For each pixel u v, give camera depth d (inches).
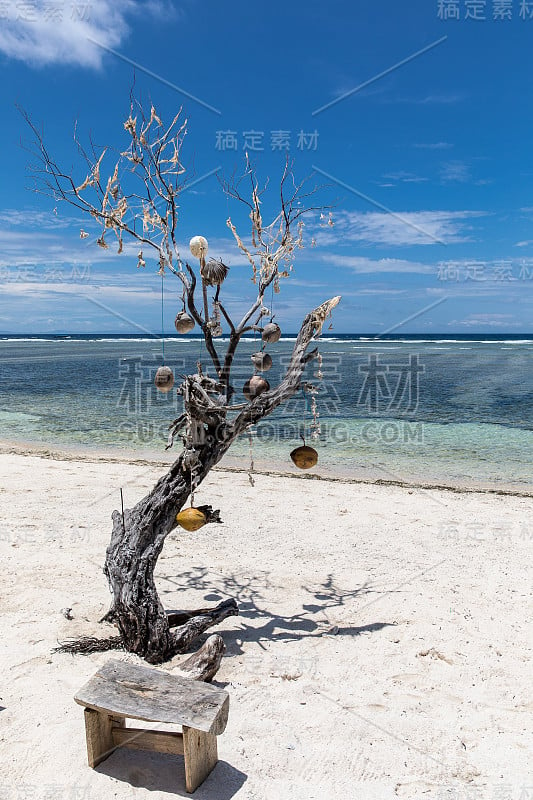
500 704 154.7
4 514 310.7
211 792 122.9
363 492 379.6
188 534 292.0
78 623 194.5
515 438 582.2
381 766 131.0
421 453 517.0
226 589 228.2
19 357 2026.3
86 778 127.1
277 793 123.0
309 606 213.8
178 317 184.1
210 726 118.4
